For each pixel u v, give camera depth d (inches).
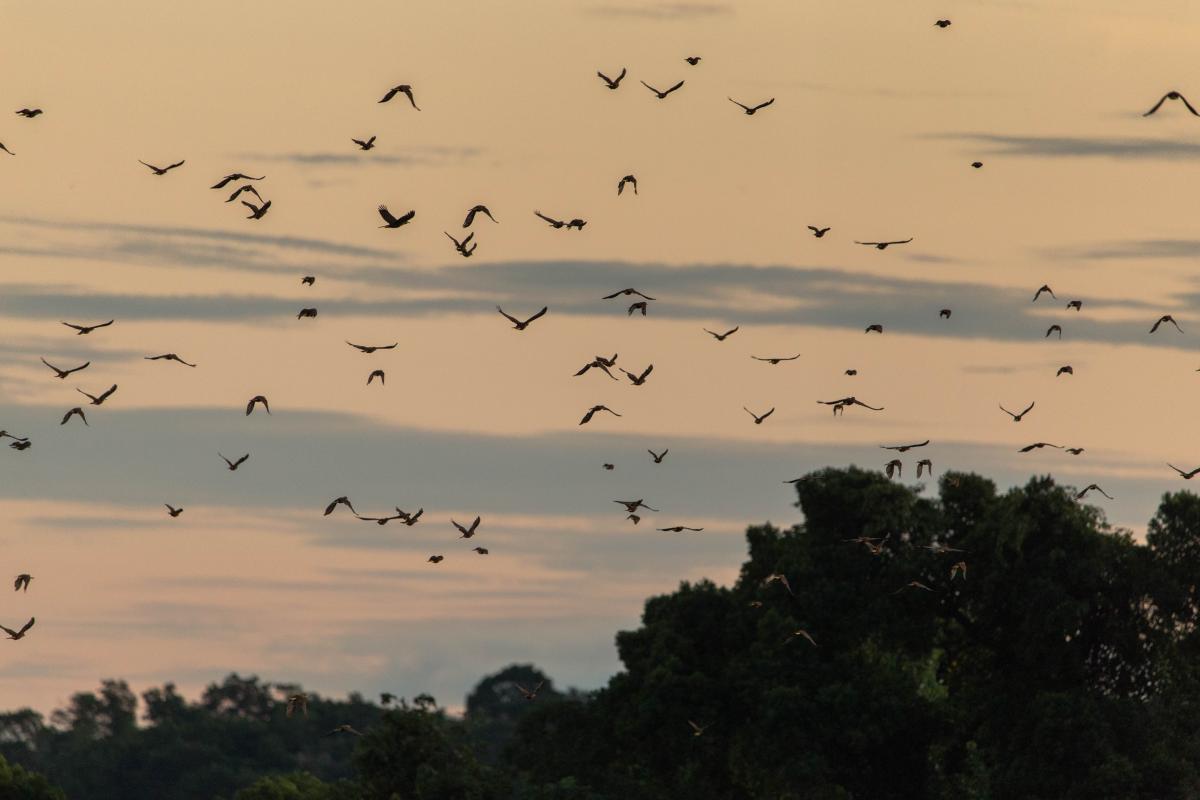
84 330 1982.0
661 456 2258.9
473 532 2090.3
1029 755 3208.7
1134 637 3316.9
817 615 3363.7
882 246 2363.4
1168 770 3127.5
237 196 1977.1
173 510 2073.1
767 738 3275.1
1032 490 3385.8
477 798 3253.0
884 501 3358.8
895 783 3356.3
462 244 1777.8
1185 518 3336.6
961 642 3486.7
